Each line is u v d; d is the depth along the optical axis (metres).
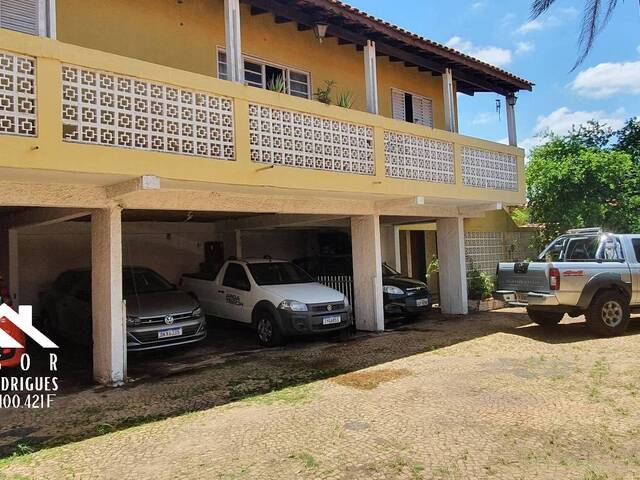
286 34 10.33
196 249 13.90
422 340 9.81
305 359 8.52
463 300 13.23
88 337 8.99
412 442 4.80
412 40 9.74
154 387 7.15
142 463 4.53
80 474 4.34
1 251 10.78
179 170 6.36
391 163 9.25
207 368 8.18
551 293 9.27
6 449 5.02
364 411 5.75
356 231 11.34
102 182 6.67
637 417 5.33
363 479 4.06
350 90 11.55
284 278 10.77
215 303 11.15
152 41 8.30
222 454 4.66
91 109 5.73
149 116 6.18
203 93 6.69
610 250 10.00
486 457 4.43
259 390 6.82
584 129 18.72
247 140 7.08
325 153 8.16
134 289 9.84
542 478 4.02
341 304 10.06
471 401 6.00
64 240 11.70
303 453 4.60
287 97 7.62
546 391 6.31
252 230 14.84
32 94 5.30
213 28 9.14
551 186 15.67
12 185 6.38
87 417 5.93
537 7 11.62
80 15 7.51
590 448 4.58
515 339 9.61
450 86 11.05
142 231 12.99
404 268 17.48
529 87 12.61
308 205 9.64
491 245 15.83
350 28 8.98
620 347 8.58
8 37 5.14
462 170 10.77
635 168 16.03
